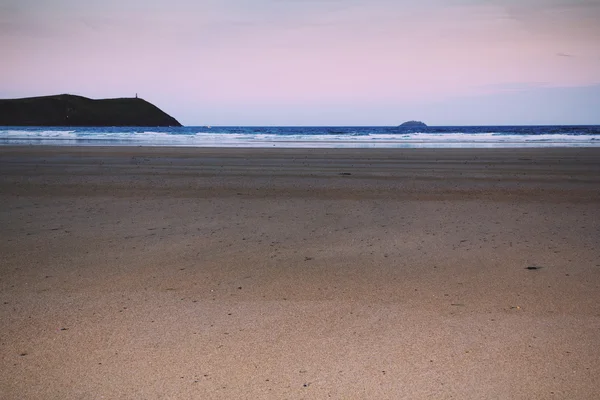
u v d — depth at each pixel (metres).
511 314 3.98
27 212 8.68
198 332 3.65
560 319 3.87
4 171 15.32
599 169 15.98
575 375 2.99
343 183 12.55
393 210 8.94
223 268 5.36
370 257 5.80
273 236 6.90
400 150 25.67
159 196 10.49
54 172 15.06
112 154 22.80
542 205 9.48
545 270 5.24
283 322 3.84
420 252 6.02
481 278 4.97
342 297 4.42
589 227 7.45
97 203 9.62
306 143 35.75
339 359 3.21
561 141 38.44
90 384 2.90
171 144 34.31
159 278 4.99
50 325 3.78
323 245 6.39
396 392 2.81
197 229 7.34
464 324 3.78
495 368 3.08
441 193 10.95
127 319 3.90
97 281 4.89
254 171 15.37
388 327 3.73
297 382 2.92
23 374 3.02
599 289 4.59
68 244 6.41
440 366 3.11
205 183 12.55
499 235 6.93
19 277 5.02
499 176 14.09
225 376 3.00
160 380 2.95
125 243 6.48
